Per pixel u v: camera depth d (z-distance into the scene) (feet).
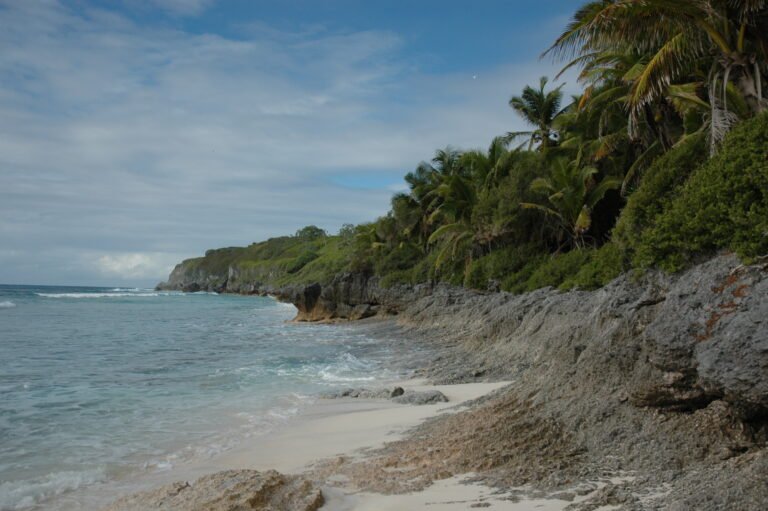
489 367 57.77
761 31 37.78
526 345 58.03
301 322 162.71
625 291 31.24
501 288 102.63
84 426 38.45
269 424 38.81
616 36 41.91
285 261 402.72
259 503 20.06
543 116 112.88
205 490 21.13
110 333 114.21
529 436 26.03
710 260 26.04
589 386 28.86
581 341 32.60
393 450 28.99
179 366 68.54
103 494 25.64
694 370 22.85
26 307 213.25
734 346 20.39
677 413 24.17
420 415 37.68
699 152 36.04
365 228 214.07
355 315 165.17
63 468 29.53
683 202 29.81
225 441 34.58
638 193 35.27
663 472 20.80
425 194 167.32
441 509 19.52
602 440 24.41
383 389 47.91
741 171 26.40
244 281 479.00
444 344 85.66
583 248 90.63
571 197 90.89
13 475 28.43
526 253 106.63
